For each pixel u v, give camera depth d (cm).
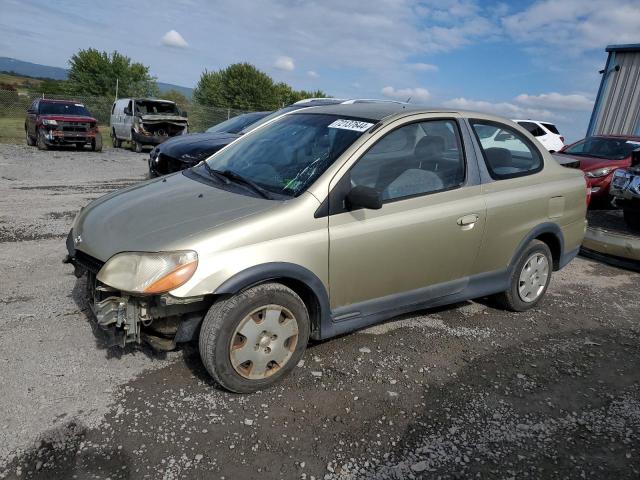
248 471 244
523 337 414
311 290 314
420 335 403
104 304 278
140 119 1791
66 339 352
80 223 339
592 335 429
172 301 271
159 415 280
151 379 313
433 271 374
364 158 336
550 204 443
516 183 419
